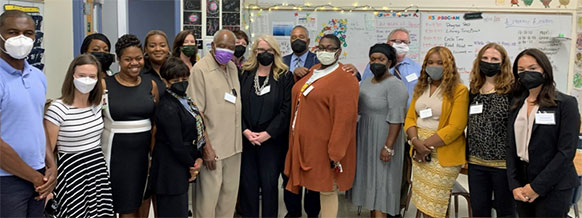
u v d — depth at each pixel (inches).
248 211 119.0
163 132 95.3
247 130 112.6
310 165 103.7
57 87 154.2
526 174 88.9
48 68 150.5
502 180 94.8
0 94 73.6
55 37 151.7
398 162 112.9
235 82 111.0
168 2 233.8
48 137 84.4
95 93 88.4
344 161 105.7
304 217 134.2
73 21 157.9
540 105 85.4
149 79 101.0
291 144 108.8
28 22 75.5
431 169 103.5
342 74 103.7
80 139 87.6
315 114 102.9
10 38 73.1
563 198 84.7
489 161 95.4
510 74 93.8
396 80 110.5
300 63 143.6
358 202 117.2
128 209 95.2
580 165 121.5
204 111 105.4
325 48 102.6
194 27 191.8
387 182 113.0
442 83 100.7
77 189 87.8
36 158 79.5
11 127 75.8
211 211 108.1
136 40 95.0
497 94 94.7
